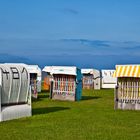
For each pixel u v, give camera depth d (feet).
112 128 60.75
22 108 71.00
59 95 117.91
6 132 55.67
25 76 72.38
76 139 51.52
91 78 189.37
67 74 117.29
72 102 110.22
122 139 52.01
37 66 152.35
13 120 66.95
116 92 90.33
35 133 55.16
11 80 68.28
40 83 152.66
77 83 116.98
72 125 62.85
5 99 67.15
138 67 88.58
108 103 107.14
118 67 90.43
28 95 73.51
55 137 52.54
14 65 72.28
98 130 58.65
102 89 187.62
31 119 68.90
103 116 75.41
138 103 88.43
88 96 135.95
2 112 65.51
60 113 79.20
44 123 64.34
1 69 67.15
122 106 89.86
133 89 89.15
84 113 80.18
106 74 196.44
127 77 89.71
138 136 54.24
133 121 68.85
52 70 119.85
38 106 95.35
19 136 52.80
